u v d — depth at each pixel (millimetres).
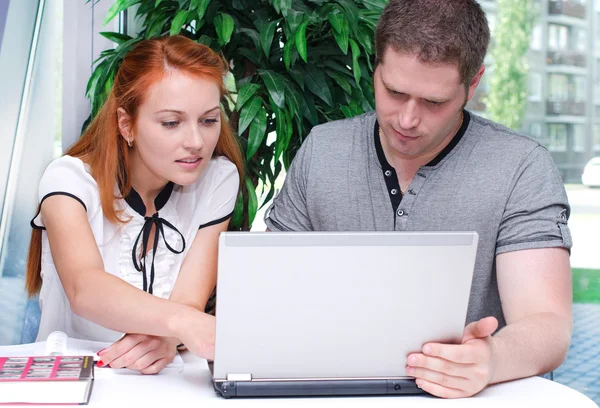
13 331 2270
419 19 1169
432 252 969
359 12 1908
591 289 3141
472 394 1016
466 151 1433
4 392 948
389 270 970
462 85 1207
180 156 1362
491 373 1020
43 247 1515
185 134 1354
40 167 2354
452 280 983
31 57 2316
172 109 1337
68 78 2391
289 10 1850
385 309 987
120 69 1429
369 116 1543
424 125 1231
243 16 2012
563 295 1258
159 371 1162
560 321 1167
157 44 1381
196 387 1065
